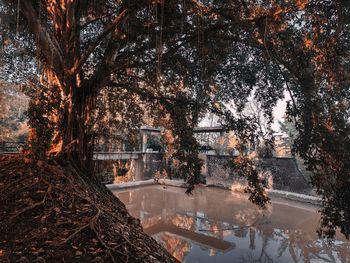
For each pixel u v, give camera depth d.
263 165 17.31
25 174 4.41
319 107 4.37
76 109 6.09
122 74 7.93
